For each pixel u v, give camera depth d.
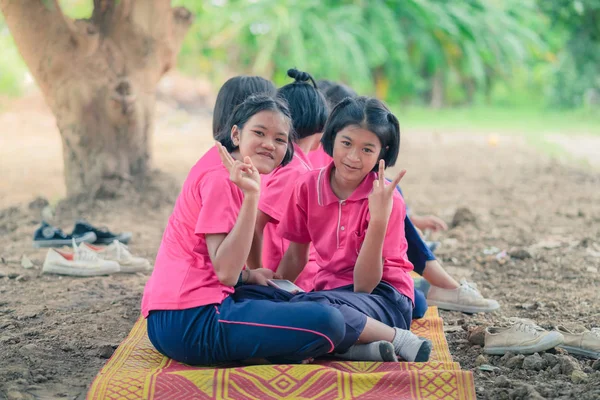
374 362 3.36
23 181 9.73
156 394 3.05
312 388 3.08
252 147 3.36
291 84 4.22
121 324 4.20
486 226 7.07
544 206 8.20
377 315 3.51
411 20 20.28
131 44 7.59
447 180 10.34
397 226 3.62
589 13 15.80
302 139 4.18
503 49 20.17
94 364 3.59
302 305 3.23
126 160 7.79
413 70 21.47
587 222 7.22
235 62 18.91
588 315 4.41
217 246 3.26
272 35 17.48
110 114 7.56
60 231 6.08
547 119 21.06
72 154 7.64
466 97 25.69
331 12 19.12
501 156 12.96
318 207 3.68
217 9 17.42
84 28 7.35
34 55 7.32
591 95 22.83
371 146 3.52
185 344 3.33
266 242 4.03
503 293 4.92
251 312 3.25
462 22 19.75
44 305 4.52
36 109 17.33
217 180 3.31
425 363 3.32
